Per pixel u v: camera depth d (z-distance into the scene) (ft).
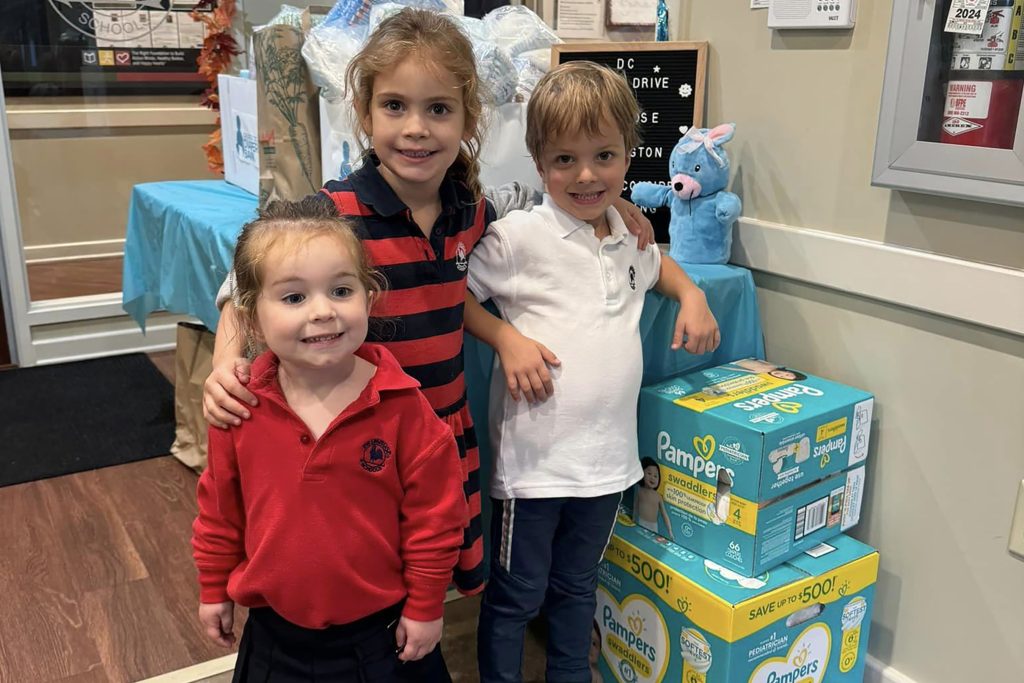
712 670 4.89
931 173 4.83
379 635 4.19
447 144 4.32
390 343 4.45
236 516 4.11
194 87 12.87
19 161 11.68
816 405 5.13
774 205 5.93
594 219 4.99
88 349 12.27
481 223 4.84
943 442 5.23
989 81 4.56
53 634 6.50
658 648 5.24
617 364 4.90
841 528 5.46
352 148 5.97
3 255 11.42
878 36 5.09
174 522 8.11
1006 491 4.96
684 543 5.30
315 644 4.13
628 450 5.03
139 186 9.56
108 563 7.44
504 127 5.83
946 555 5.34
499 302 5.01
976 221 4.83
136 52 12.28
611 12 7.25
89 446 9.61
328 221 3.84
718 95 6.18
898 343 5.36
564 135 4.61
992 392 4.94
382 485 3.97
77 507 8.36
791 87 5.65
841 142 5.42
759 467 4.79
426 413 4.06
